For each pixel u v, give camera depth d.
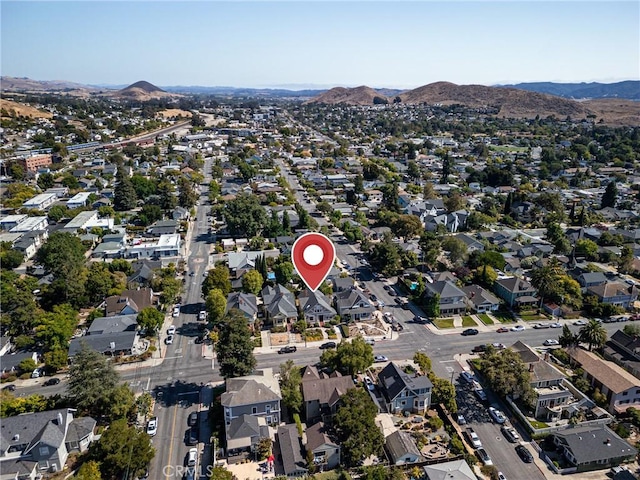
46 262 121.81
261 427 67.19
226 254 142.50
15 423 65.69
